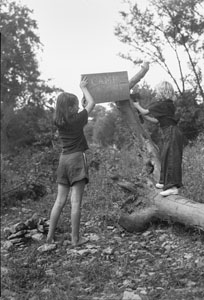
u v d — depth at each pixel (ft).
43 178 31.48
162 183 19.66
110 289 14.49
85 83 19.83
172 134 19.30
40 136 44.78
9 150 60.39
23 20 37.24
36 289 14.88
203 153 28.35
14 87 55.11
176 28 54.60
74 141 18.57
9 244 19.26
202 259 16.30
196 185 22.44
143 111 19.92
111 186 25.90
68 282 15.12
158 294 13.79
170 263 16.31
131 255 17.24
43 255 17.95
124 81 20.66
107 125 71.51
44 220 21.26
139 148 21.56
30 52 45.06
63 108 18.33
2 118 60.85
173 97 19.77
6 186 28.40
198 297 13.48
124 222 20.08
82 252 17.63
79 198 18.62
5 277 15.61
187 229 18.84
